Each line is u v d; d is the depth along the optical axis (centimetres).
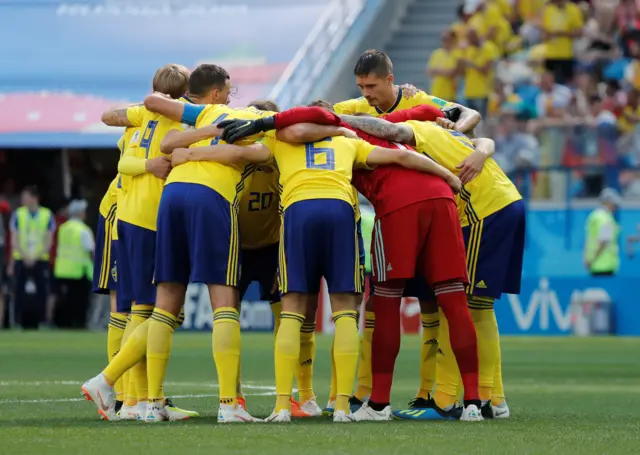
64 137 5584
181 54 6147
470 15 5775
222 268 1670
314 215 1664
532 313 5138
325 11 6300
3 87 5934
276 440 1411
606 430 1609
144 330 1719
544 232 5131
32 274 5400
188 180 1683
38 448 1332
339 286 1670
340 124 1741
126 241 1816
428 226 1733
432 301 1916
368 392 1950
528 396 2366
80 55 6156
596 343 4484
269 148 1738
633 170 5072
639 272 5050
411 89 1992
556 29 5538
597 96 5409
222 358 1656
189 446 1349
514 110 5403
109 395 1720
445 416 1848
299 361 1916
